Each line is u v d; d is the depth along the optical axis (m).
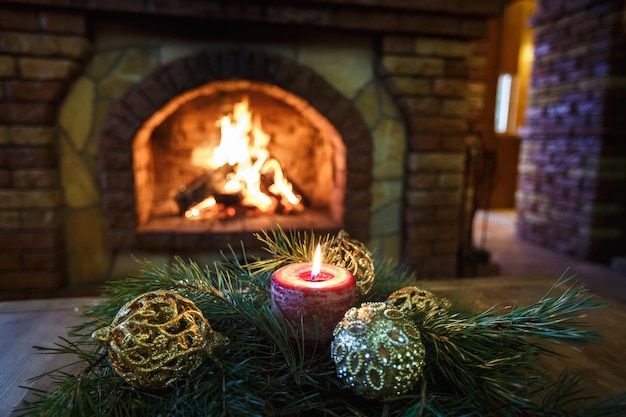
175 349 0.33
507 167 3.57
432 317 0.39
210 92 1.59
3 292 1.42
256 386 0.33
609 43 2.03
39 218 1.39
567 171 2.31
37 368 0.46
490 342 0.38
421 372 0.32
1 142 1.34
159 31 1.40
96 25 1.37
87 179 1.45
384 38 1.47
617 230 2.18
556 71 2.39
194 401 0.32
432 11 1.42
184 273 0.46
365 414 0.34
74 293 1.45
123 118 1.40
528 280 0.76
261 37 1.45
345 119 1.52
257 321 0.38
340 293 0.37
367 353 0.31
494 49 3.14
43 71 1.32
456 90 1.54
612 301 0.64
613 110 2.08
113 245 1.46
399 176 1.63
